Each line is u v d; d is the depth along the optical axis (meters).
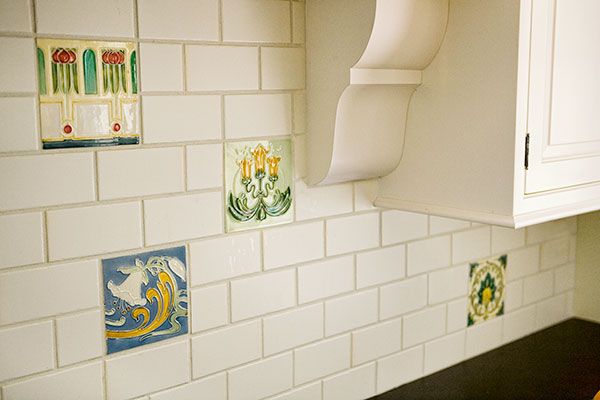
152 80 1.29
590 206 1.57
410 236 1.78
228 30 1.38
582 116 1.52
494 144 1.40
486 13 1.38
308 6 1.47
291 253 1.54
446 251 1.88
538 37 1.37
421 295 1.84
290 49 1.47
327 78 1.44
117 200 1.27
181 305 1.38
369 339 1.73
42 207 1.19
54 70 1.18
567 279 2.32
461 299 1.95
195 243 1.39
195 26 1.33
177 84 1.32
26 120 1.16
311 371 1.62
